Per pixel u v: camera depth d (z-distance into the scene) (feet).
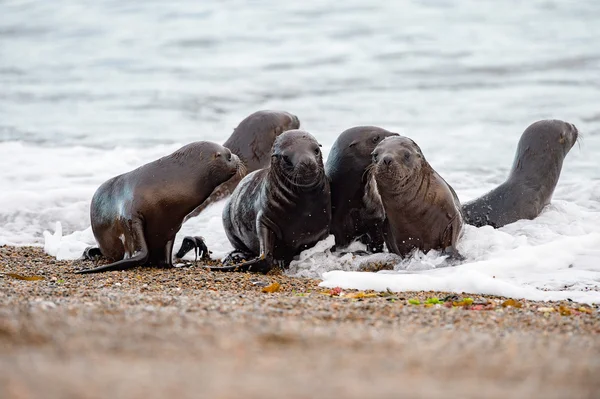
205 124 266.16
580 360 67.10
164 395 50.67
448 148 223.92
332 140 233.55
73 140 246.27
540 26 401.70
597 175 196.03
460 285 117.39
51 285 114.62
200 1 496.23
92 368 58.18
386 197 133.49
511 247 141.59
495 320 89.76
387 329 81.30
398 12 446.19
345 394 52.80
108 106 297.74
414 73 330.34
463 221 145.79
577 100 276.21
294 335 73.67
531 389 56.39
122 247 139.54
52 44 426.10
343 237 145.28
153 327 74.33
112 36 433.07
